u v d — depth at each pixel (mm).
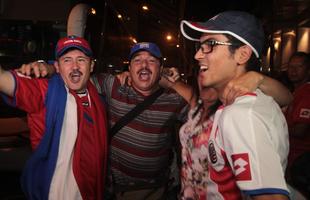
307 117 2959
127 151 2521
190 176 1606
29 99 1899
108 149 2496
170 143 2672
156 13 6824
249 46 1327
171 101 2570
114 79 2633
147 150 2523
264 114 1165
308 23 6352
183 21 1429
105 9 5219
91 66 2266
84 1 4406
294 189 1497
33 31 4242
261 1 6750
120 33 5910
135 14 6223
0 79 1799
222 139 1217
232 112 1173
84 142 2078
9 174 3463
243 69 1378
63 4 4211
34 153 1984
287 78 4098
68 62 2082
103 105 2318
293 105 3105
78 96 2119
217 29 1320
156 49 2547
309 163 2562
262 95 1277
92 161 2096
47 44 4285
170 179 2703
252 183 1083
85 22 3221
